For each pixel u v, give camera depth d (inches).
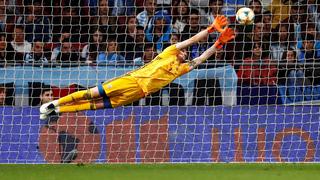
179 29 1534.2
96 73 1407.5
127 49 1520.7
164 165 1229.1
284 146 1338.6
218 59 1496.1
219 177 954.1
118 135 1333.7
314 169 1130.7
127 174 1002.1
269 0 1555.1
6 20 1533.0
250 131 1341.0
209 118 1344.7
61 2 1536.7
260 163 1278.3
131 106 1346.0
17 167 1183.6
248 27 1525.6
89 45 1508.4
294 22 1552.7
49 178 952.9
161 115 1343.5
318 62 1504.7
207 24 1546.5
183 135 1337.4
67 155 1326.3
